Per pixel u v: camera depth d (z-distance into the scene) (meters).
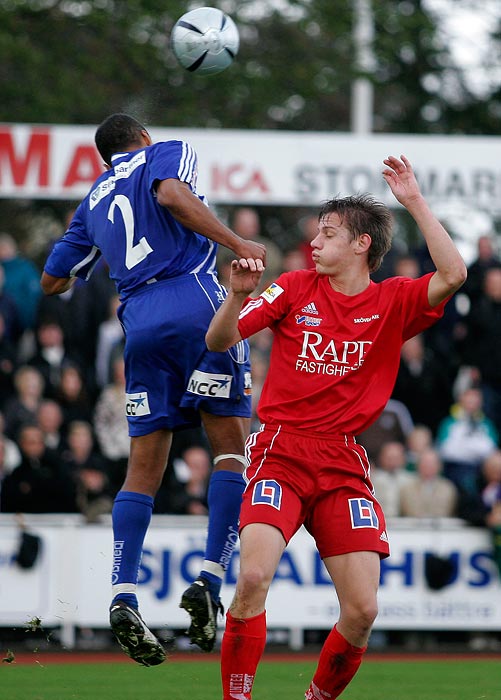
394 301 19.08
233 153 41.66
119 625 19.27
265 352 41.00
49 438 38.53
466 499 38.41
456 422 40.81
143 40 57.81
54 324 40.66
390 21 61.12
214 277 20.03
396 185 19.12
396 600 37.66
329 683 19.11
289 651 36.69
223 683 18.58
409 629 37.66
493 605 37.88
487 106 79.19
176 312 19.47
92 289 41.25
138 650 19.45
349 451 18.81
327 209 19.33
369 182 41.97
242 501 19.42
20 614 36.62
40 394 39.88
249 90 60.50
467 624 37.81
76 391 39.94
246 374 20.17
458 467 40.44
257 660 18.44
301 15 60.00
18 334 42.34
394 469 38.62
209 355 19.59
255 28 62.56
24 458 37.38
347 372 18.84
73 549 37.00
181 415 20.14
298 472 18.66
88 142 41.72
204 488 38.25
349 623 18.52
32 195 41.62
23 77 57.19
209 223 18.66
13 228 60.50
